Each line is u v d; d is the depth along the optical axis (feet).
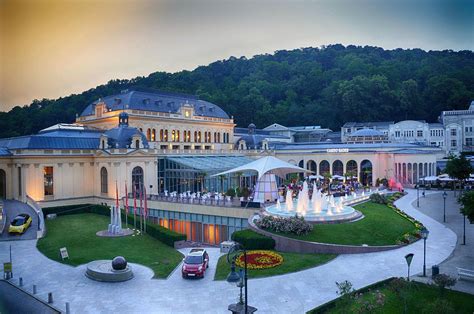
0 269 160.25
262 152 430.61
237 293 126.93
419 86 626.64
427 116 599.57
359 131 480.23
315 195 223.92
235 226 232.73
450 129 483.51
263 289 128.16
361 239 174.70
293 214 204.74
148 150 317.63
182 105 393.70
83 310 118.52
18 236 211.20
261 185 260.21
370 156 393.91
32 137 290.56
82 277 150.51
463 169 296.10
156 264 167.32
